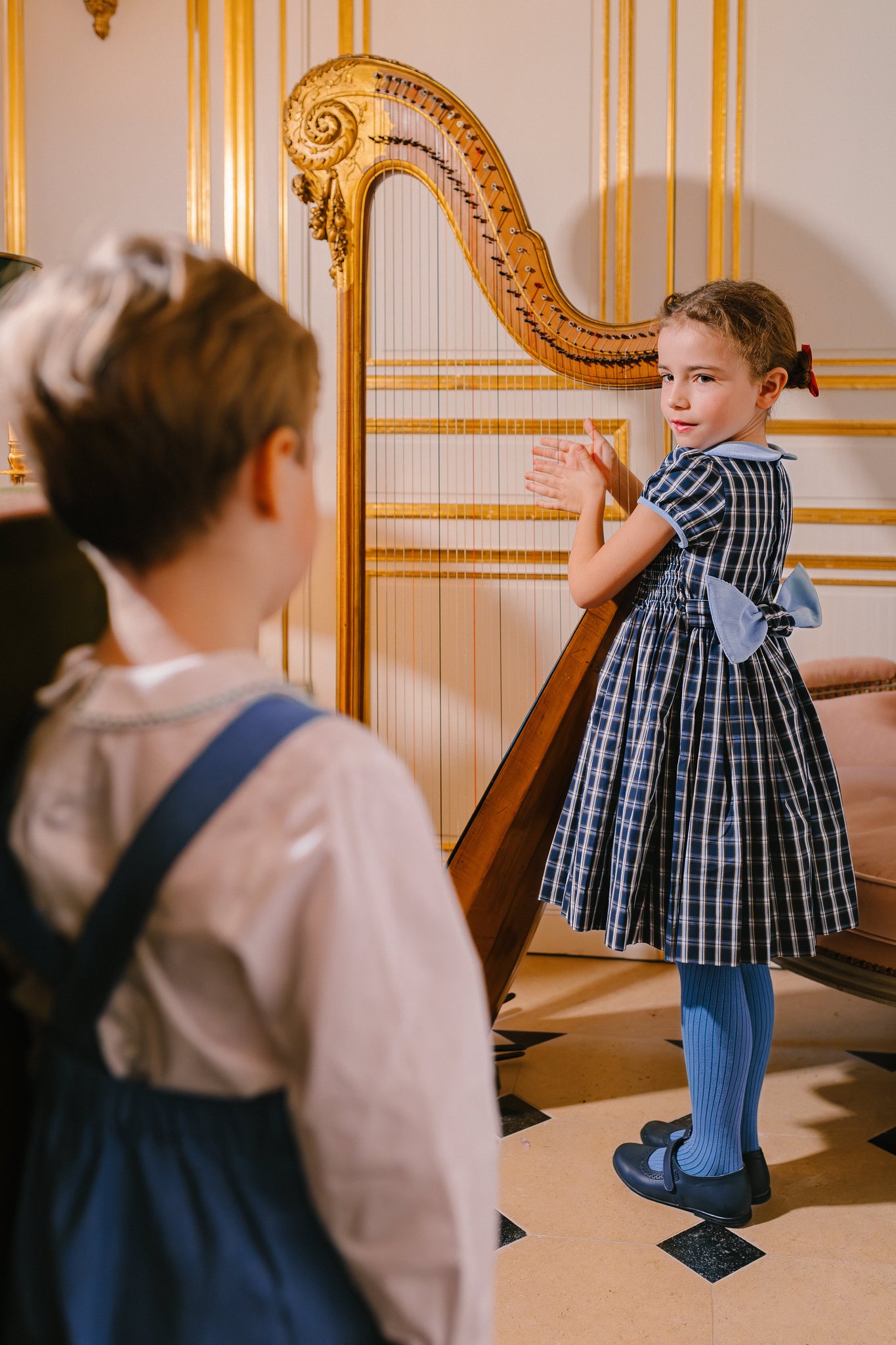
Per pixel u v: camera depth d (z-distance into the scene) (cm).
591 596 176
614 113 278
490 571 292
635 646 174
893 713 258
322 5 287
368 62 190
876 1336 152
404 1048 52
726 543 168
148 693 57
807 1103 219
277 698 57
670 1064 235
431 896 55
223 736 55
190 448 55
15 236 305
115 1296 56
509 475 287
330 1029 51
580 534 183
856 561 281
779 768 168
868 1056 240
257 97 293
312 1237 56
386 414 289
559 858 180
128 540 58
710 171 275
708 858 164
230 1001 53
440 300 247
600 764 173
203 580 59
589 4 276
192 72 295
